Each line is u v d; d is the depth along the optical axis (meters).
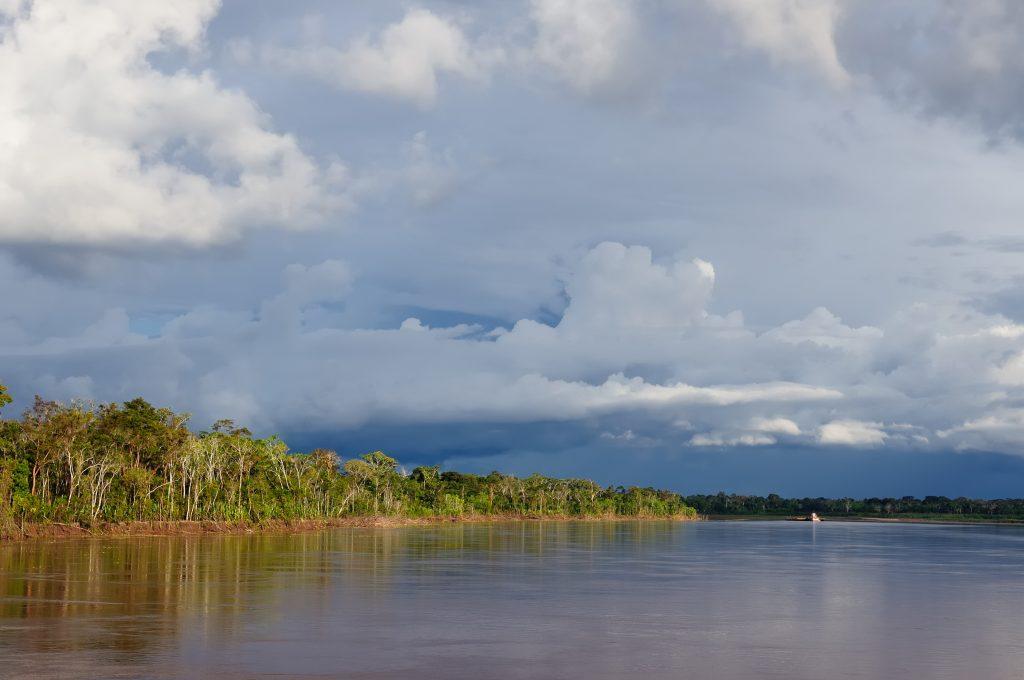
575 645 44.56
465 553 113.50
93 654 40.19
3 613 52.06
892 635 49.09
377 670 38.09
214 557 98.44
